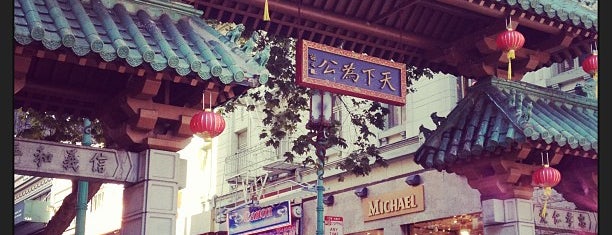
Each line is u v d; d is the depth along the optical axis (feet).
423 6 34.99
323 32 34.68
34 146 24.45
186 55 24.61
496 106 33.58
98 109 29.60
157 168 26.04
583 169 36.99
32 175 24.67
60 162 24.79
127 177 25.96
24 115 44.91
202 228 92.58
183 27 26.84
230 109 51.55
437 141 34.78
